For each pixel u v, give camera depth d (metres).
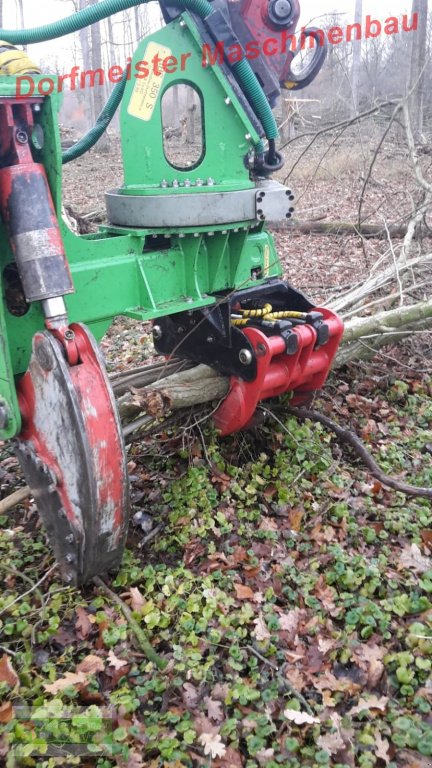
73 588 3.04
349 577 3.07
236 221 3.29
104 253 3.09
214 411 3.78
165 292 3.33
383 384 5.04
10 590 3.11
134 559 3.29
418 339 5.62
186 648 2.77
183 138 19.08
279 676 2.64
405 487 3.72
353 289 5.96
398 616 2.93
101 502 2.59
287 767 2.30
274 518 3.61
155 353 5.74
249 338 3.47
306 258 8.56
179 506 3.59
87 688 2.59
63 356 2.53
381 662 2.69
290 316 3.81
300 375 3.72
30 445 2.81
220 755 2.33
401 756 2.34
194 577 3.14
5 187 2.52
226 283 3.63
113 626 2.85
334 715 2.47
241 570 3.24
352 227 9.49
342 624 2.93
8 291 2.91
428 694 2.56
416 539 3.38
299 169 13.61
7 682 2.61
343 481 3.84
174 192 3.21
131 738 2.41
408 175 12.14
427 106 21.30
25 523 3.60
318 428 4.18
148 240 3.46
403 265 5.80
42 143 2.59
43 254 2.51
